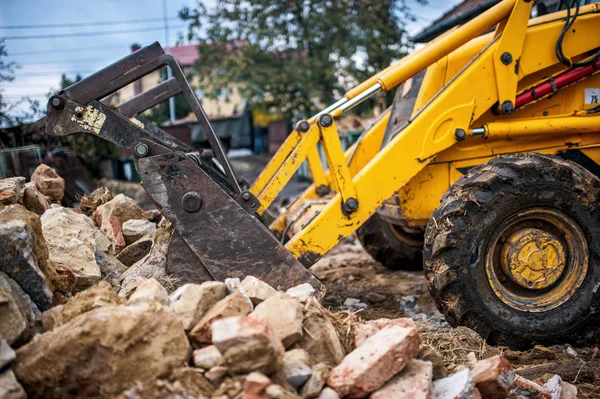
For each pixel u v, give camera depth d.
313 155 5.02
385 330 2.54
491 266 3.55
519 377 2.78
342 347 2.63
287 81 16.38
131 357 2.20
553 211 3.55
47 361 2.20
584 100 4.11
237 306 2.47
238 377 2.16
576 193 3.51
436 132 3.79
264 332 2.17
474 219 3.46
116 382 2.17
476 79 3.82
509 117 4.06
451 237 3.46
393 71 3.87
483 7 5.45
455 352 3.18
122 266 3.83
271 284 3.50
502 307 3.52
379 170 3.74
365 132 5.03
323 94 16.50
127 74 3.74
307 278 3.51
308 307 2.66
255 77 16.33
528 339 3.54
